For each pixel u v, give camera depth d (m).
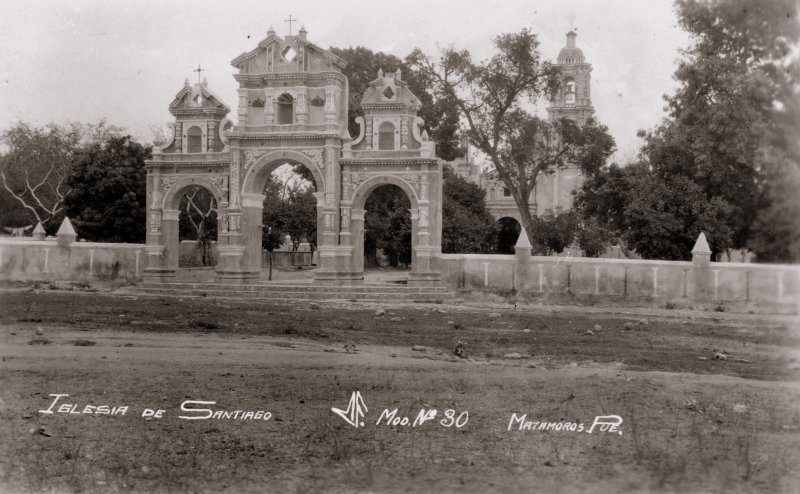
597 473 9.76
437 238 38.66
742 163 16.25
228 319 26.19
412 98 40.19
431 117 57.78
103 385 14.12
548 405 13.05
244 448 10.76
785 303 17.50
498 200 86.88
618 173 41.25
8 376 14.54
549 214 61.72
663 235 34.69
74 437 11.12
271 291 37.84
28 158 44.84
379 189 62.28
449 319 28.41
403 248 60.84
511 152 56.75
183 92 42.38
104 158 49.28
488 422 12.05
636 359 18.70
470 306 34.66
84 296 34.59
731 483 9.38
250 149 40.69
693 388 14.57
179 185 41.69
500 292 36.97
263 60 41.00
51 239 42.56
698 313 31.88
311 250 67.19
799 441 11.07
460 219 59.84
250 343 20.08
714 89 23.28
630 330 25.56
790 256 14.59
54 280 40.06
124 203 49.19
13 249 39.44
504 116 56.81
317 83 40.50
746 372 16.59
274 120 40.66
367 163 39.75
